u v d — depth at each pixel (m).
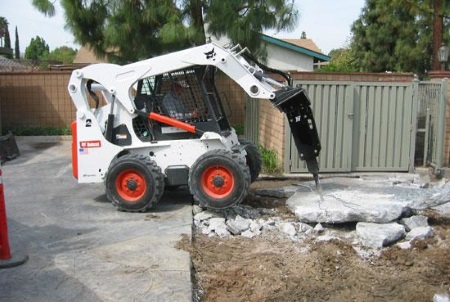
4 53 16.05
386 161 8.68
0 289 4.11
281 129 8.52
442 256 4.97
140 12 10.58
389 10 20.66
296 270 4.66
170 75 6.58
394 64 25.83
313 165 6.34
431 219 6.12
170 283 4.21
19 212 6.48
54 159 10.71
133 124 6.70
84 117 6.59
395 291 4.27
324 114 8.44
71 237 5.44
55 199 7.16
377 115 8.55
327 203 5.97
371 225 5.47
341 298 4.15
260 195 7.20
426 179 8.12
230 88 13.62
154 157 6.60
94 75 6.61
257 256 4.98
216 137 6.46
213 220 5.95
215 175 6.07
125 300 3.91
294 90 6.08
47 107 14.10
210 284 4.35
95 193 7.51
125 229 5.70
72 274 4.41
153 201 6.34
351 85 8.40
